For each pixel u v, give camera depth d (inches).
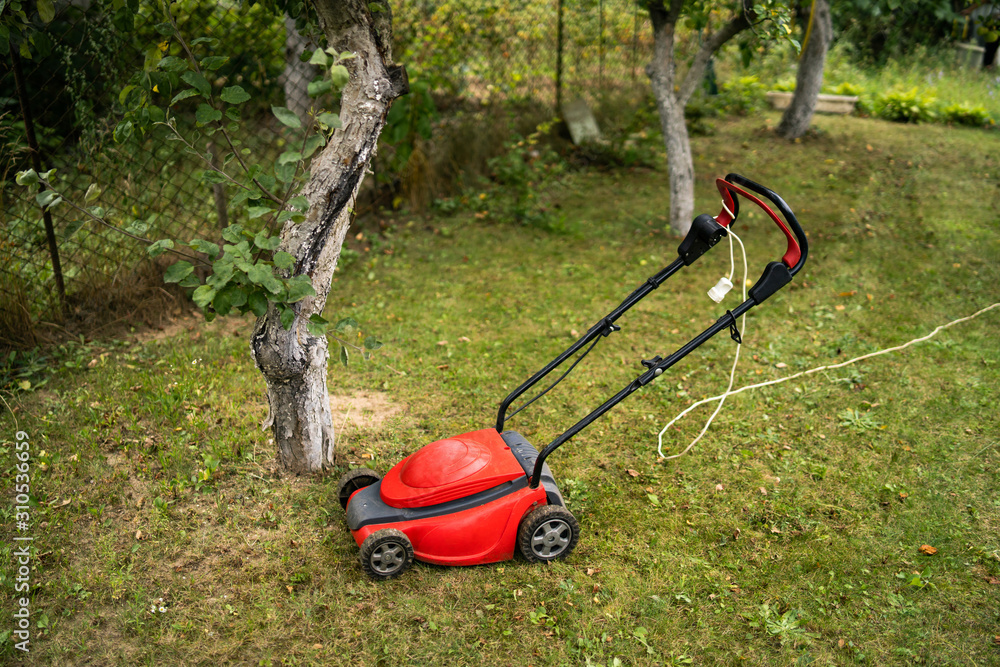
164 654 124.2
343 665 123.3
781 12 238.8
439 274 291.4
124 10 154.1
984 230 318.3
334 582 140.3
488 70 407.5
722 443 187.5
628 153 415.8
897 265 289.0
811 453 182.9
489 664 123.6
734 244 315.3
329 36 135.8
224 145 258.7
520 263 302.4
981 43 621.3
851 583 141.8
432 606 135.5
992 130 487.5
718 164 424.2
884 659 125.0
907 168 406.0
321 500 161.8
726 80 582.9
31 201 220.2
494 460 145.6
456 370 222.1
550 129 425.1
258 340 150.1
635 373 221.0
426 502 140.7
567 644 127.3
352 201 146.5
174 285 250.7
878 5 390.0
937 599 136.9
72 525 151.9
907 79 582.9
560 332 246.7
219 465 171.6
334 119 107.9
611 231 334.3
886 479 172.1
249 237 130.3
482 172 381.4
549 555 146.5
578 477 174.7
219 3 133.0
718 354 230.7
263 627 130.1
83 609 132.4
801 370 221.0
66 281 235.5
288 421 162.9
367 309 260.4
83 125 233.3
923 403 201.2
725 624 132.4
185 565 143.4
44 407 191.9
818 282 277.7
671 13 289.6
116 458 173.5
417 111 332.8
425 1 384.2
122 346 226.4
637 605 136.1
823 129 487.5
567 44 445.4
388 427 193.2
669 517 161.2
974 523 156.7
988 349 227.3
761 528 157.9
